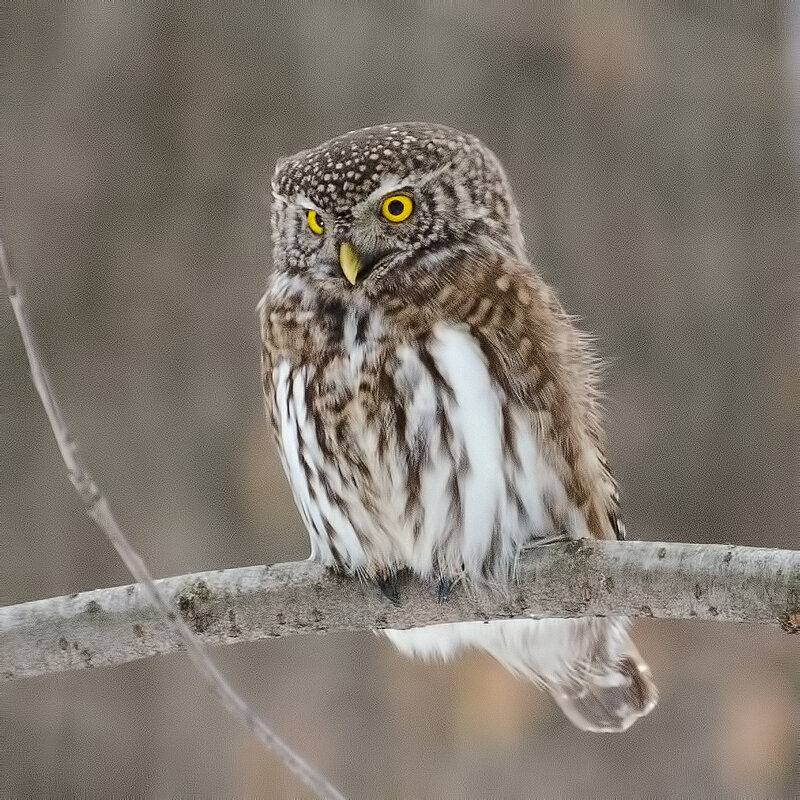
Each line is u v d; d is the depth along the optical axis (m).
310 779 5.61
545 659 9.41
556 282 12.01
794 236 12.38
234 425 11.39
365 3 11.78
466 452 7.99
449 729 11.57
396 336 8.06
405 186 8.27
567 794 11.63
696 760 11.87
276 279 8.68
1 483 11.28
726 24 12.59
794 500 12.10
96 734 11.28
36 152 11.28
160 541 11.23
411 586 8.16
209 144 11.45
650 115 12.25
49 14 11.36
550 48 12.05
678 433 12.12
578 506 8.28
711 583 6.98
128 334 11.36
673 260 12.15
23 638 7.59
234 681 11.48
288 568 8.00
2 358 11.29
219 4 11.54
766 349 12.21
